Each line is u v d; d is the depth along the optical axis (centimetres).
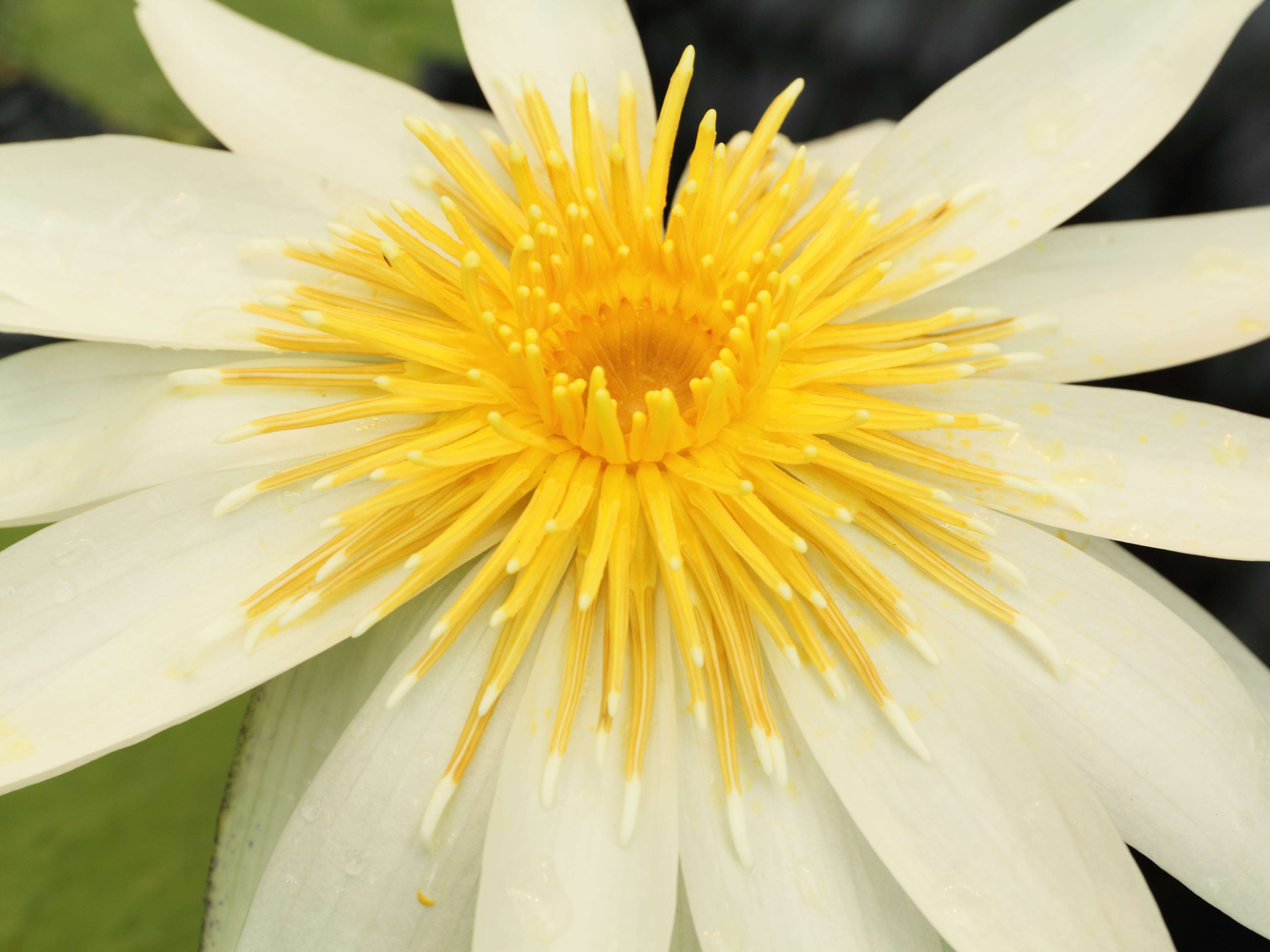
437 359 33
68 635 32
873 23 47
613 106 36
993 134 35
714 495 33
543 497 32
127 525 32
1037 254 35
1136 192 46
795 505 33
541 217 33
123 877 38
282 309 33
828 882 32
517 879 31
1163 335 34
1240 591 44
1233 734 33
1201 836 32
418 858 32
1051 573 33
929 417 33
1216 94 45
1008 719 32
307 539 33
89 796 39
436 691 32
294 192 34
